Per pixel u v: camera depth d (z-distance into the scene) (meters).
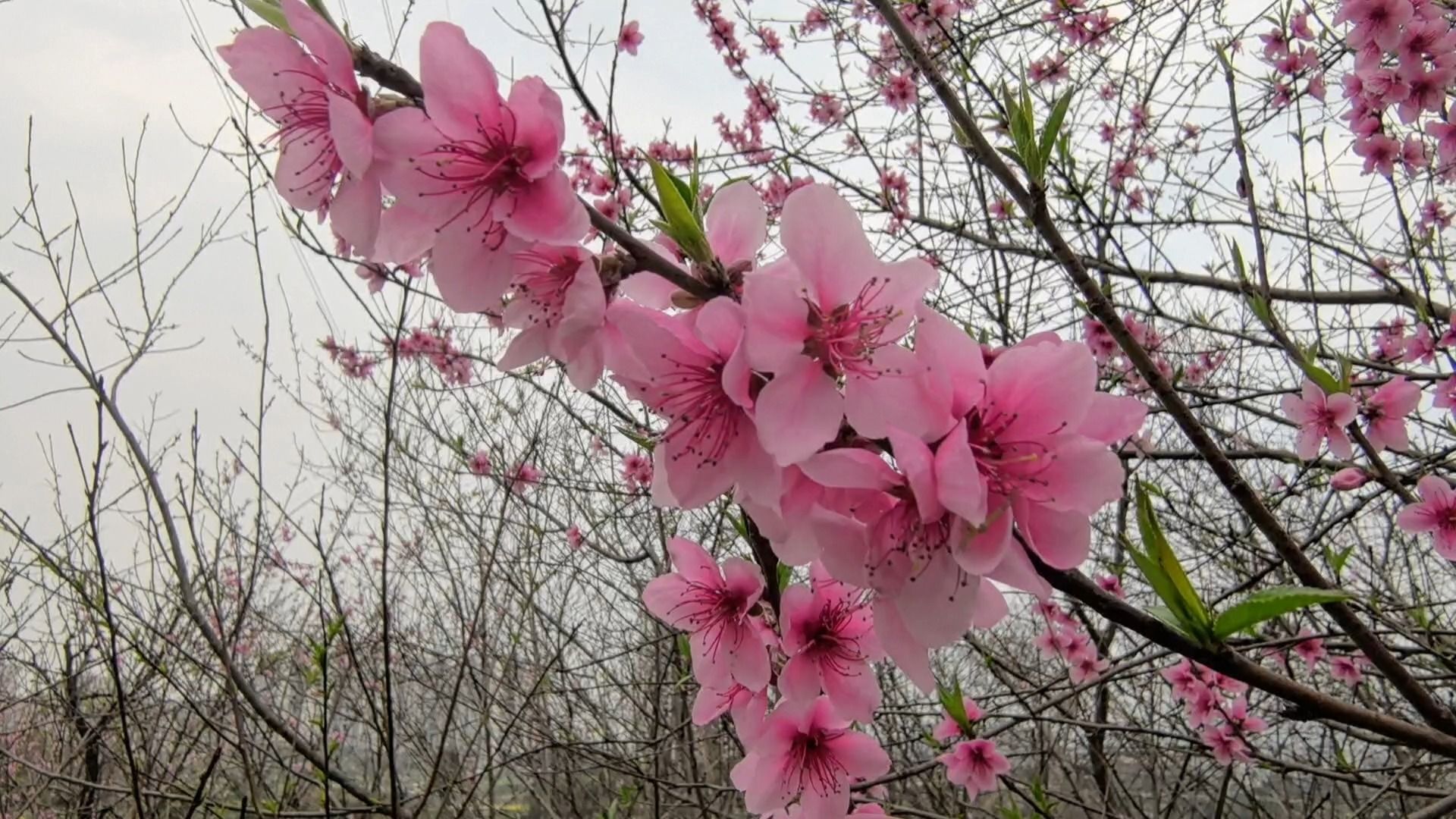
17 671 5.67
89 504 2.99
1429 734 1.17
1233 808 5.95
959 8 4.87
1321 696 1.16
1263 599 1.09
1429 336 4.16
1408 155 4.04
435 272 1.19
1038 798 3.46
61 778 4.14
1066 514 1.11
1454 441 3.90
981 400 1.13
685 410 1.21
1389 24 3.63
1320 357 4.31
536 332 1.27
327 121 1.28
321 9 1.19
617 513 5.45
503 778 6.62
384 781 5.75
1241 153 2.89
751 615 1.66
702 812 4.62
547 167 1.13
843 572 1.15
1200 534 5.38
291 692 5.52
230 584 5.65
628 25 5.65
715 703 1.74
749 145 5.95
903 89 5.40
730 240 1.35
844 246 1.13
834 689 1.59
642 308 1.24
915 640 1.17
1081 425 1.11
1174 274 5.26
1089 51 5.13
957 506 1.00
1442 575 5.80
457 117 1.15
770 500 1.16
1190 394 4.69
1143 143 5.51
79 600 4.20
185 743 5.29
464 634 4.43
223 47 1.26
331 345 6.25
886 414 1.07
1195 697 3.60
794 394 1.08
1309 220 4.28
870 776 1.69
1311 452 2.94
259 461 3.60
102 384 3.14
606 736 5.17
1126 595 4.89
